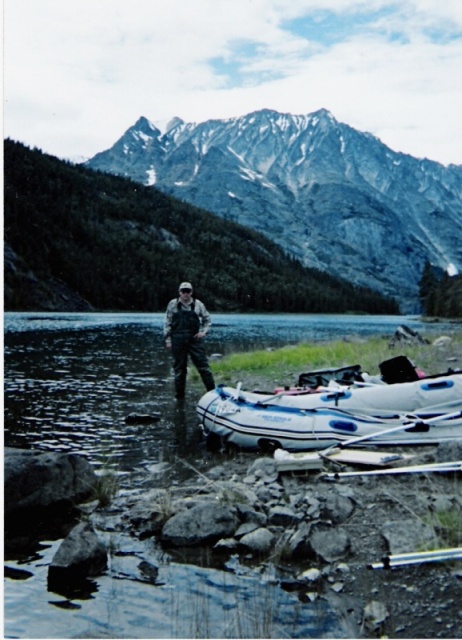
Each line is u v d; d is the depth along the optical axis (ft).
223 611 14.17
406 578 15.38
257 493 21.27
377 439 26.71
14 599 14.82
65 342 102.47
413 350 66.23
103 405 40.52
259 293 609.01
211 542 17.79
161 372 59.21
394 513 19.22
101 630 13.48
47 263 456.04
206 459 27.32
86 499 21.56
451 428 26.94
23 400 42.01
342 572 15.81
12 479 19.85
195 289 575.38
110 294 469.16
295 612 14.08
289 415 28.35
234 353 77.25
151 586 15.42
